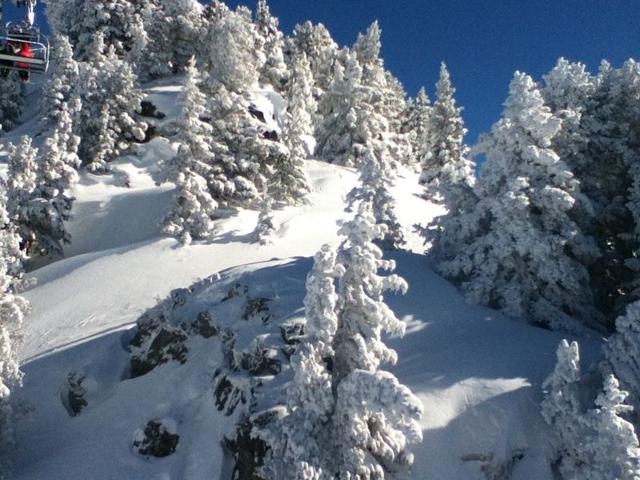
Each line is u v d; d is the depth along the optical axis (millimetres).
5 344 16625
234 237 34250
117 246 39094
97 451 15367
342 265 11156
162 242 33750
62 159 40625
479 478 11234
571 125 18984
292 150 42312
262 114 56375
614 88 20797
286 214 39344
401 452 11305
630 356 12047
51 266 34594
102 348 21500
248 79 59188
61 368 20984
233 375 14875
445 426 11977
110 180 48344
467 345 14641
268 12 75625
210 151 38875
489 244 17531
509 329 15930
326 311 10703
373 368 11102
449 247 20047
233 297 18953
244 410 13695
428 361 14000
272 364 14680
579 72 20422
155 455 14547
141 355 19469
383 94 64188
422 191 54062
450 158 59375
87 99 51094
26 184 37750
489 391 12672
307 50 87375
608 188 21188
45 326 25938
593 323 18078
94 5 69312
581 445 10891
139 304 26656
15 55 13430
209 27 66312
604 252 20172
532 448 11852
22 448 16719
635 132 21297
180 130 36188
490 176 18266
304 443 10406
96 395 18812
